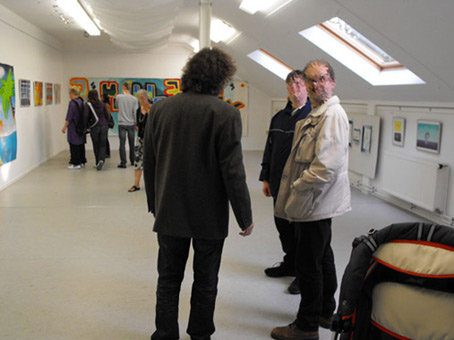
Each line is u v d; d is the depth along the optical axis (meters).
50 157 9.12
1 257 3.49
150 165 2.15
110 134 10.81
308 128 2.24
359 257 1.61
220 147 1.96
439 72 3.89
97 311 2.65
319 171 2.04
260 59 8.34
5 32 6.22
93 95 7.69
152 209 2.23
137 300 2.80
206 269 2.10
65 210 4.96
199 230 2.02
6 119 6.22
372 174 5.91
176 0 4.62
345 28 5.09
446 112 4.46
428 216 4.82
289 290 2.95
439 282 1.51
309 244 2.22
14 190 6.01
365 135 6.05
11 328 2.45
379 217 4.92
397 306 1.57
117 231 4.21
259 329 2.50
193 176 1.98
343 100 6.82
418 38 3.58
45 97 8.67
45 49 8.72
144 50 10.13
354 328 1.65
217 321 2.57
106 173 7.47
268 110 11.15
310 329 2.30
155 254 3.62
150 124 2.11
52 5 6.13
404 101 5.20
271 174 2.90
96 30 7.82
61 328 2.46
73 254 3.59
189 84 2.01
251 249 3.79
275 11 5.13
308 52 5.75
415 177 4.81
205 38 5.35
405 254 1.55
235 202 2.00
